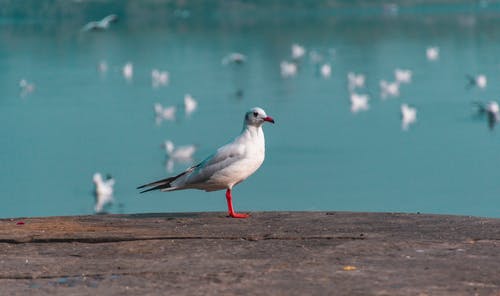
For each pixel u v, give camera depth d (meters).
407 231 9.09
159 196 33.09
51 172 39.38
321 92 68.56
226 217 10.56
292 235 8.96
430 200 31.39
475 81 68.62
